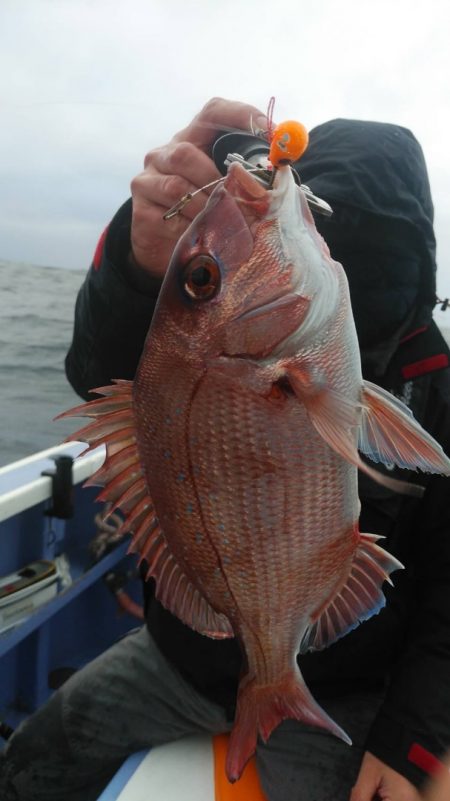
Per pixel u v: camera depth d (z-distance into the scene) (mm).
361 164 618
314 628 461
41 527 1053
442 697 586
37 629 1033
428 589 654
